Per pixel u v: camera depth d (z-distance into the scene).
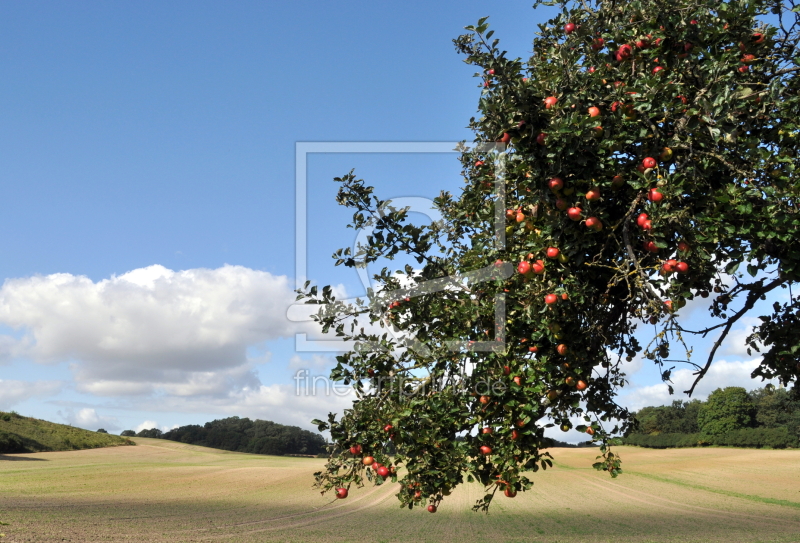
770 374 6.13
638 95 4.57
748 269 4.68
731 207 4.45
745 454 80.31
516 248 5.54
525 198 5.42
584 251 5.04
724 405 106.69
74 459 87.06
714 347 6.10
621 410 6.07
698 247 4.47
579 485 48.53
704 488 46.03
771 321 6.33
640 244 5.03
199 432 146.88
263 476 60.97
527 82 4.64
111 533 23.72
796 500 38.88
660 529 25.89
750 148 4.57
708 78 4.70
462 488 44.62
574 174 4.78
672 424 121.19
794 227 4.33
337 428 5.54
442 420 5.21
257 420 154.25
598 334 5.41
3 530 23.14
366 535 24.45
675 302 4.54
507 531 25.73
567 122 4.36
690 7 4.68
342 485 5.55
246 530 25.95
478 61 4.66
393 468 5.43
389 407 5.46
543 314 5.00
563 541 22.14
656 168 4.62
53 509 32.53
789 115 4.80
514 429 5.10
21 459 81.81
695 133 4.59
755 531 24.62
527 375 5.17
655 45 5.02
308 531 25.81
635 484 49.00
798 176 4.64
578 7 5.69
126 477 58.69
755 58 5.20
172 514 32.16
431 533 25.12
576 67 4.76
